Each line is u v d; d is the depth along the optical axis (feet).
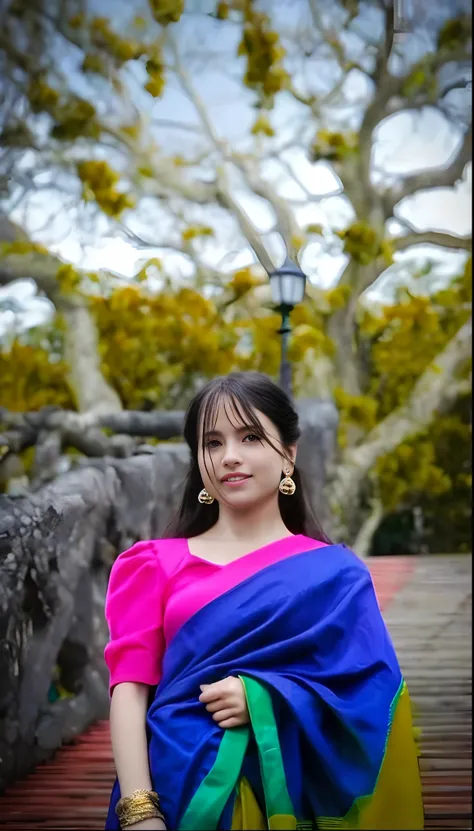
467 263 37.19
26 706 9.67
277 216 34.37
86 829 8.34
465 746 11.56
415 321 37.19
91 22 30.35
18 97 30.40
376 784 5.36
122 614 5.95
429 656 16.46
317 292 35.29
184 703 5.46
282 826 5.03
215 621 5.59
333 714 5.43
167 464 16.11
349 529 36.27
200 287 33.81
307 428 22.33
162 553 6.08
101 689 12.05
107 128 32.24
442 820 9.06
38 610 9.77
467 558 27.84
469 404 38.37
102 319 32.73
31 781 9.53
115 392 33.50
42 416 25.18
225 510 6.19
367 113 34.04
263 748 5.17
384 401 39.60
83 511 11.12
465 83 32.42
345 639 5.64
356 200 35.17
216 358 33.35
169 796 5.24
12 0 29.68
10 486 24.97
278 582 5.71
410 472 37.78
